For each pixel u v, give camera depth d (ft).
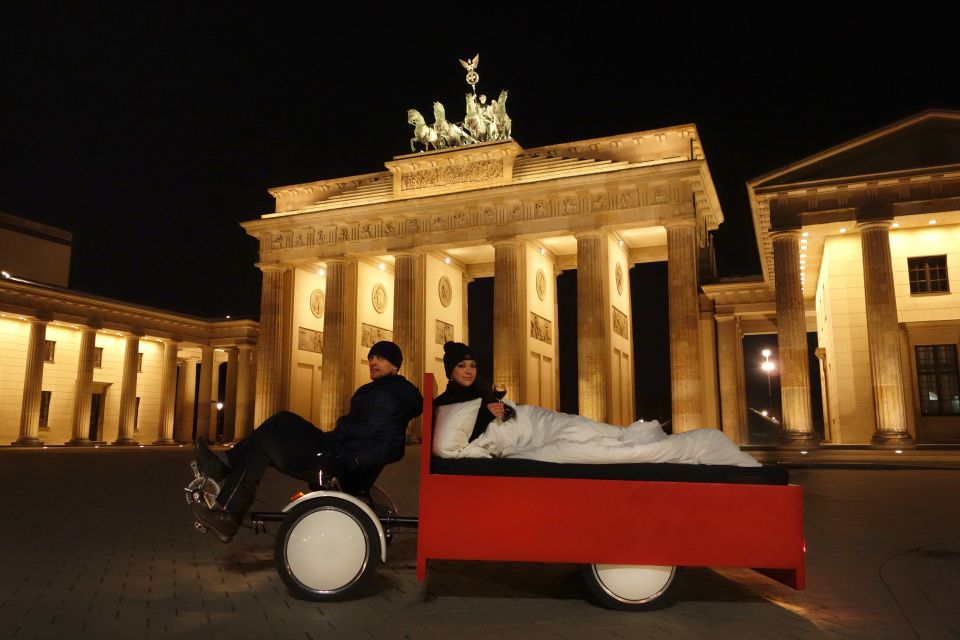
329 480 27.91
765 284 180.96
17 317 204.95
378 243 192.44
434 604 26.45
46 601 26.68
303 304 212.43
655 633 22.82
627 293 199.21
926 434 126.52
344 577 26.63
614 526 25.57
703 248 194.29
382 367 31.35
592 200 172.24
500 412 27.81
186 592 28.09
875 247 124.88
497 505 25.67
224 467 29.35
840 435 132.05
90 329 220.43
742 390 183.32
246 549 37.65
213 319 260.62
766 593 28.43
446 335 205.26
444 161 188.55
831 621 24.23
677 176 163.02
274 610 25.43
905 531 43.50
